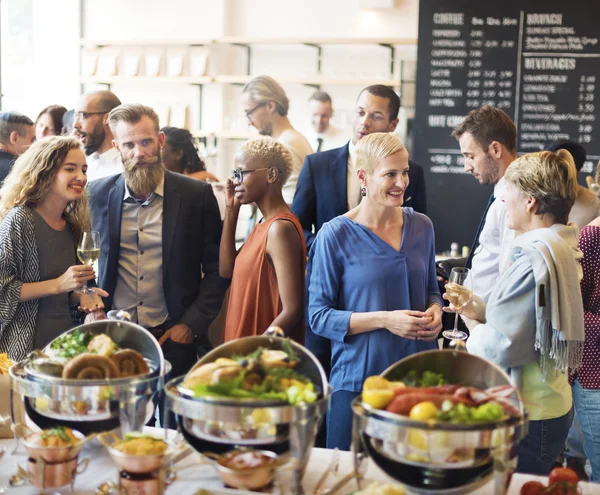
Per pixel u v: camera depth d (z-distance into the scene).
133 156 2.91
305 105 6.34
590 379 2.37
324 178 3.47
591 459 2.42
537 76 5.50
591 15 5.39
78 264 2.76
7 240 2.58
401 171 2.37
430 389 1.51
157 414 2.71
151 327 3.01
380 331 2.39
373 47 6.16
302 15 6.35
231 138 6.39
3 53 6.88
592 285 2.36
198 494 1.51
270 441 1.50
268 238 2.48
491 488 1.62
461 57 5.58
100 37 6.77
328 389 1.59
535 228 2.22
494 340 2.14
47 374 1.72
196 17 6.54
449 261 3.77
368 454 1.48
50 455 1.59
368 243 2.44
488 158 3.10
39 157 2.62
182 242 3.00
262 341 1.67
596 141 5.46
